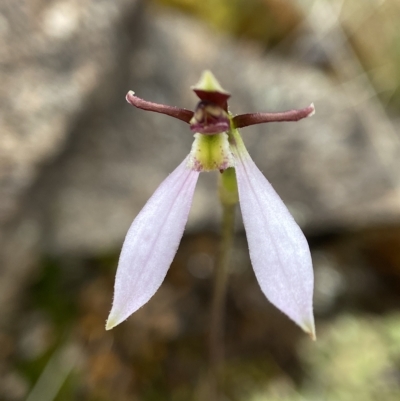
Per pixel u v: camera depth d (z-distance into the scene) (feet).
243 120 0.23
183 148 0.35
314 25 0.42
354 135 0.37
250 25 0.41
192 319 0.34
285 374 0.33
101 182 0.34
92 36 0.32
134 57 0.35
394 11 0.44
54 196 0.33
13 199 0.31
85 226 0.34
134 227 0.22
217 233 0.37
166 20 0.37
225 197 0.24
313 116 0.37
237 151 0.23
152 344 0.33
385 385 0.32
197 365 0.32
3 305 0.32
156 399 0.31
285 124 0.36
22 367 0.32
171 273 0.35
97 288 0.34
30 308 0.33
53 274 0.34
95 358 0.32
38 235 0.33
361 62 0.43
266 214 0.22
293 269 0.21
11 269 0.32
